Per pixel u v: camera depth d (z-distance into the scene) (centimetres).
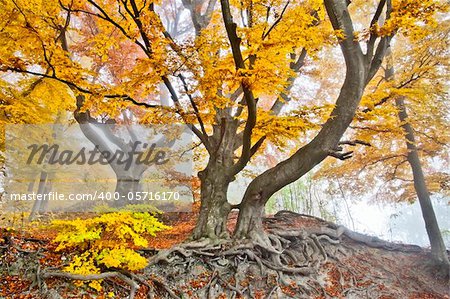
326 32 770
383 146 1379
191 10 1209
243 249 855
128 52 1372
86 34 1314
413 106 1210
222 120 908
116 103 813
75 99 1200
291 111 774
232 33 674
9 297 572
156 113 863
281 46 723
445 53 1134
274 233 1022
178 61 722
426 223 1259
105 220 633
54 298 591
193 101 841
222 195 941
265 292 794
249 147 851
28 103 893
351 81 866
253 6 858
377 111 930
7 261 649
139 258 643
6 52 782
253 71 657
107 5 998
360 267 1093
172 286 721
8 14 748
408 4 749
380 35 849
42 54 809
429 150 1320
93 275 620
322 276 949
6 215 957
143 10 820
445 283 1148
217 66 709
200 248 830
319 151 868
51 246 714
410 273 1173
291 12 768
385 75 1324
